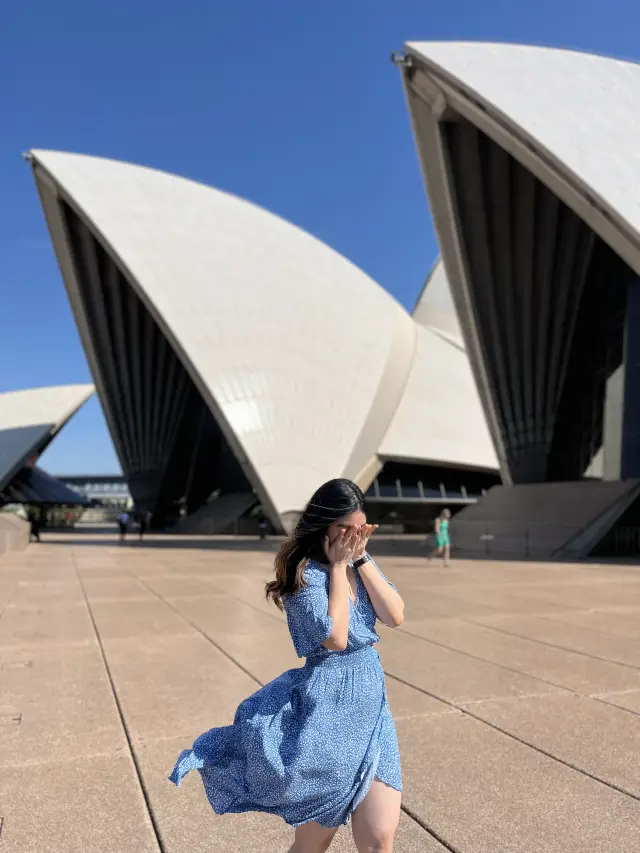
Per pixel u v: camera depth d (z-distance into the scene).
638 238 14.09
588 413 24.06
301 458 26.62
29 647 6.46
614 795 3.16
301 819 1.99
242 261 29.62
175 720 4.27
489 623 7.70
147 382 37.66
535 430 25.41
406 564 15.21
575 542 17.33
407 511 33.12
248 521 32.31
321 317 30.91
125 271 26.67
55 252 30.23
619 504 17.78
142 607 8.96
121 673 5.45
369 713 2.03
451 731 4.05
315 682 2.03
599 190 14.66
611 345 22.09
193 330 26.61
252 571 13.83
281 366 28.02
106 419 39.28
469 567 14.43
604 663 5.78
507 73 17.41
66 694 4.86
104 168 28.38
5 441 47.62
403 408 32.88
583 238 21.78
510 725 4.16
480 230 21.75
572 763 3.55
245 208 31.98
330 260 33.94
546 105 16.64
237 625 7.60
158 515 41.47
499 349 24.39
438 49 17.78
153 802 3.12
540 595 9.99
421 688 4.99
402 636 6.97
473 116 17.23
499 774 3.41
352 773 1.96
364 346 32.38
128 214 27.59
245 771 1.98
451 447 32.44
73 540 28.42
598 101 17.38
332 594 2.01
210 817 2.97
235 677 5.30
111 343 34.91
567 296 23.11
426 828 2.84
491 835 2.77
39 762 3.59
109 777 3.40
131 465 41.06
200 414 40.88
